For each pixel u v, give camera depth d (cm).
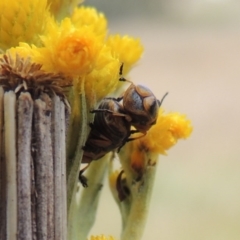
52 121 10
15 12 11
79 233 12
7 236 10
